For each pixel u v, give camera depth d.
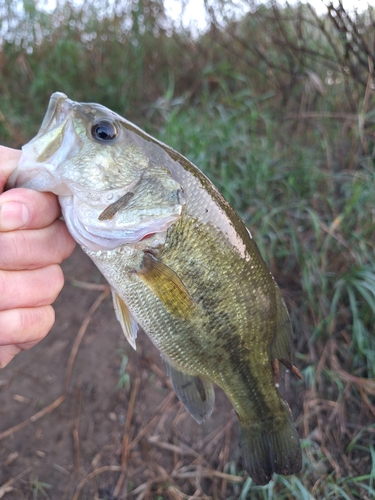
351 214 0.47
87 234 0.21
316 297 0.42
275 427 0.28
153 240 0.22
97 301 0.46
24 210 0.19
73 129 0.20
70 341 0.43
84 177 0.20
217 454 0.37
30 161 0.20
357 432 0.37
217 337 0.24
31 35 0.74
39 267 0.20
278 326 0.26
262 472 0.27
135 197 0.21
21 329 0.20
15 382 0.40
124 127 0.22
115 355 0.43
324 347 0.40
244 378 0.26
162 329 0.24
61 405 0.39
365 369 0.39
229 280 0.23
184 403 0.26
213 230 0.23
